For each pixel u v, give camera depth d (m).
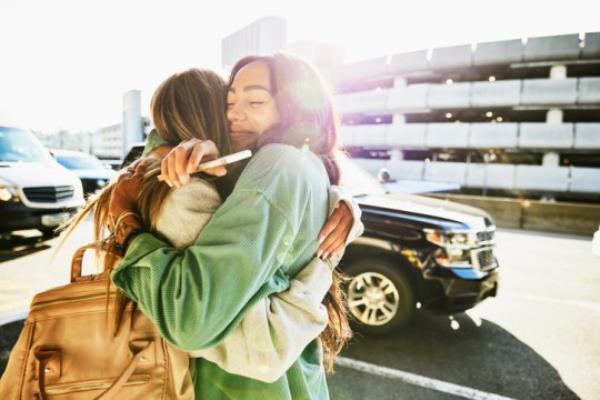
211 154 0.76
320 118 0.99
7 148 6.67
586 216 12.92
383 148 36.16
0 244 6.52
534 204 13.61
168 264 0.68
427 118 35.56
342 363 3.24
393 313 3.62
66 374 0.74
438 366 3.23
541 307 4.70
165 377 0.77
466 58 31.44
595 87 27.98
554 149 29.64
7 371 0.75
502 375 3.13
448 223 3.55
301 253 0.84
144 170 0.86
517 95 29.97
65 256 5.96
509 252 8.38
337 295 1.13
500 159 33.16
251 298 0.71
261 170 0.77
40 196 6.16
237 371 0.75
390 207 3.81
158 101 0.93
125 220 0.78
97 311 0.76
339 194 0.92
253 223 0.69
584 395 2.89
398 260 3.63
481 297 3.56
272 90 0.96
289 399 0.84
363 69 36.56
